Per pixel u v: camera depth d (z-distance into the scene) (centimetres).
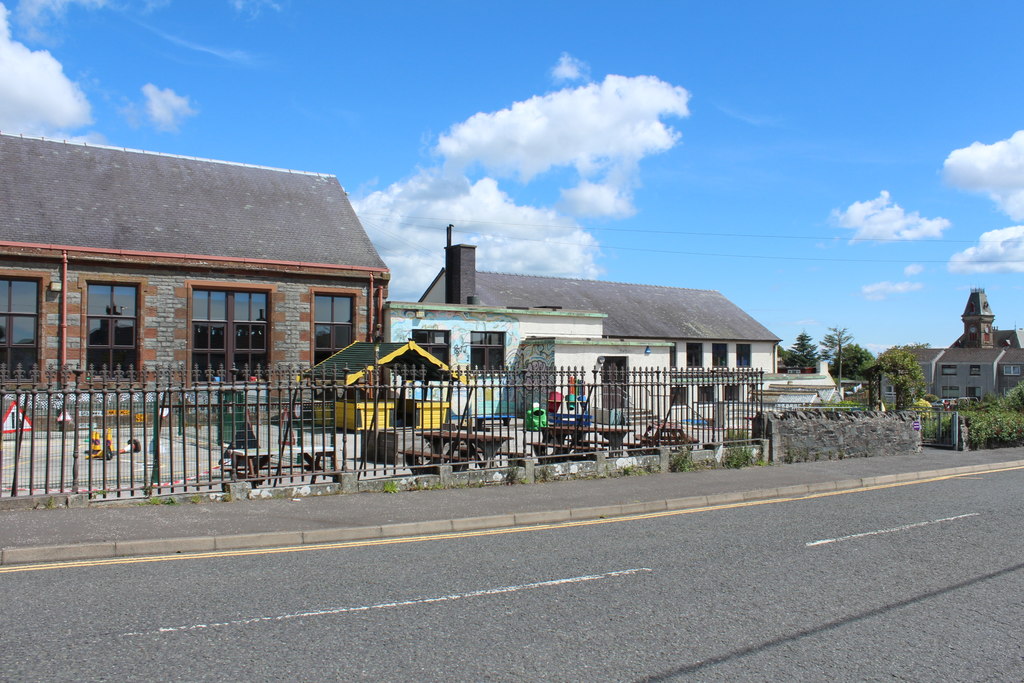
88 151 2525
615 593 677
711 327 4281
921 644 559
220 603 631
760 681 485
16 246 2083
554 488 1252
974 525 1029
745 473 1503
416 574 737
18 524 877
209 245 2383
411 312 2622
